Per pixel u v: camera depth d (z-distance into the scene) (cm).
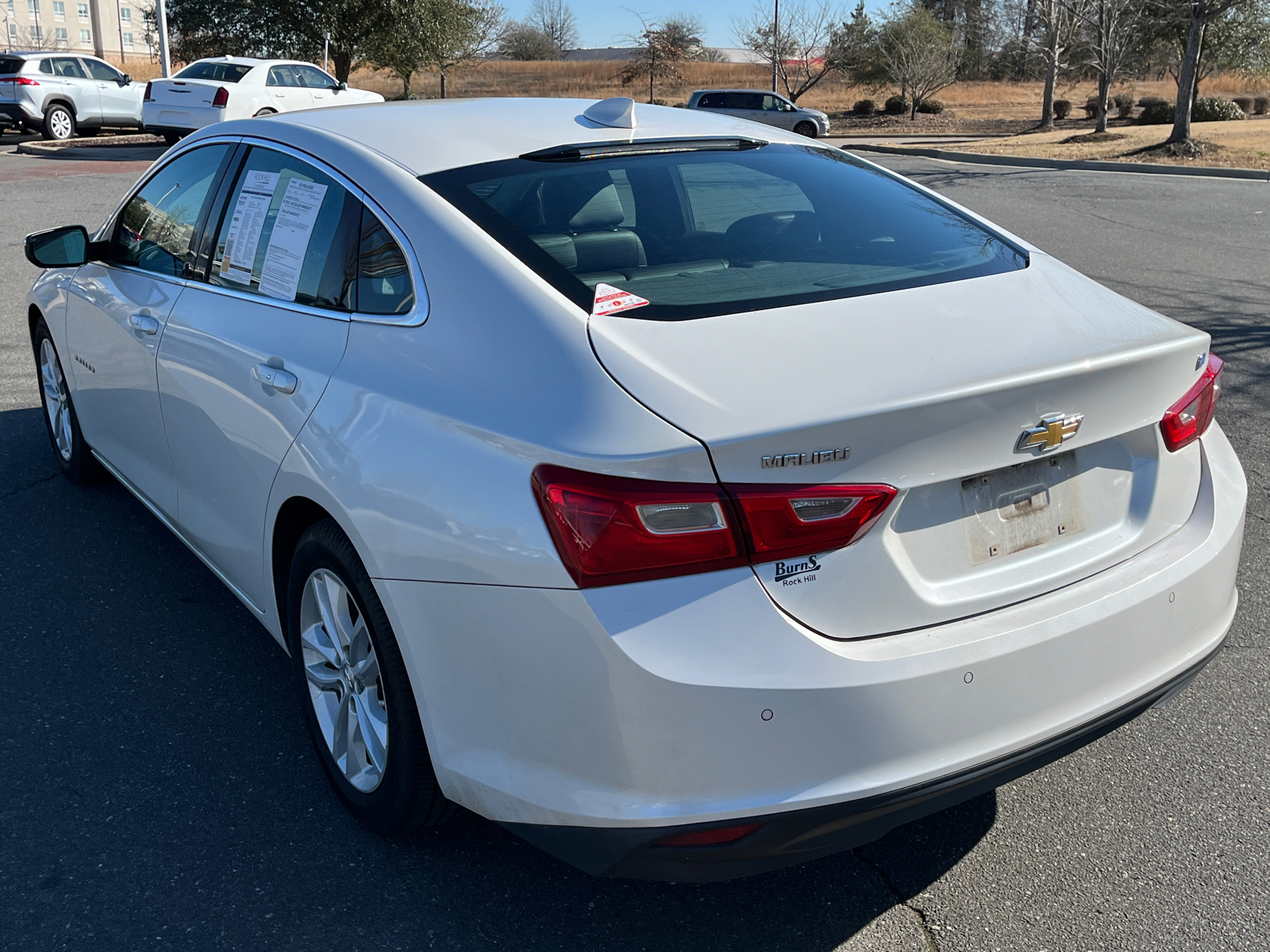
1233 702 323
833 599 195
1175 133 2233
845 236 271
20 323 761
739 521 186
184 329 317
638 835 193
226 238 315
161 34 2542
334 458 237
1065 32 3409
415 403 224
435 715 220
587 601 189
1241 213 1351
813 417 186
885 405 188
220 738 302
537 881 250
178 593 386
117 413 386
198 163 348
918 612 203
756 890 248
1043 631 208
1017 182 1762
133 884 246
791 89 4781
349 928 234
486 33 3866
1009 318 232
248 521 289
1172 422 235
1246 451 519
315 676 274
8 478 488
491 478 203
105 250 396
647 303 224
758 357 205
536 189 258
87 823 266
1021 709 207
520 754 206
